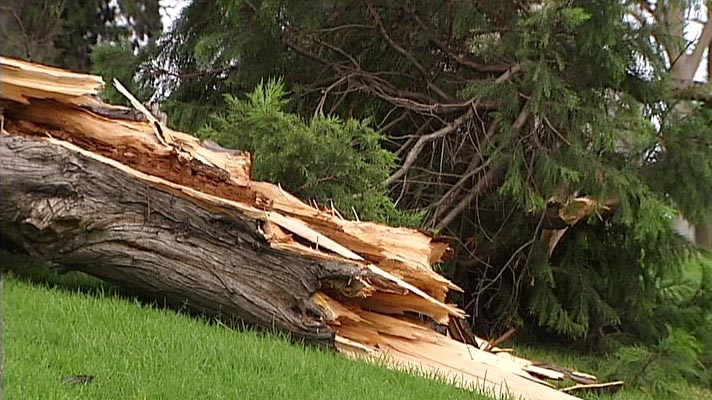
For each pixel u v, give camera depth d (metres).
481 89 11.67
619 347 11.24
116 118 7.92
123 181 6.95
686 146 11.83
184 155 7.61
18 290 6.89
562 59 11.42
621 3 11.21
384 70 13.38
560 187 11.55
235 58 12.79
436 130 12.88
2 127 7.15
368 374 5.92
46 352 5.13
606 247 12.93
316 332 6.62
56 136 7.65
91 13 20.88
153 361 5.25
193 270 6.78
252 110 9.90
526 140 11.63
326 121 10.02
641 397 9.20
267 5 11.93
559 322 12.27
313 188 9.81
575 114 11.39
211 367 5.36
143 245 6.85
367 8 12.77
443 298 7.92
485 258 12.72
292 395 5.05
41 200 6.84
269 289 6.69
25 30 19.16
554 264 13.00
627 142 11.98
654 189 11.88
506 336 10.58
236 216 6.79
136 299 7.14
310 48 13.09
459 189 12.23
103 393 4.59
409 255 7.80
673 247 12.41
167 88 13.94
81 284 7.75
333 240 7.56
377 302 7.41
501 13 12.09
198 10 13.77
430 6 12.47
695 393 10.09
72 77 7.73
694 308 12.66
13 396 4.29
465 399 5.82
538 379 7.51
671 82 12.15
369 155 10.43
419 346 7.33
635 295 12.82
